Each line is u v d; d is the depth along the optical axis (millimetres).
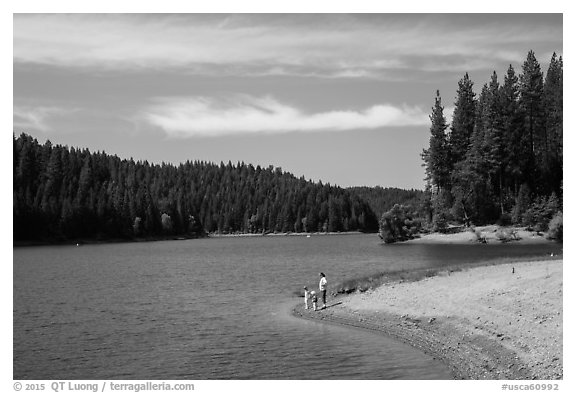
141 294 57031
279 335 35875
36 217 181250
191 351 32812
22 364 30953
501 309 34438
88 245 180750
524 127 123062
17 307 49531
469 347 30125
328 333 35875
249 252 129250
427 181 135250
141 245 181375
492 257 78438
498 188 126750
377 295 44281
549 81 122625
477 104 133625
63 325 41188
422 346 31531
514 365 26656
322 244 160500
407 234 129250
